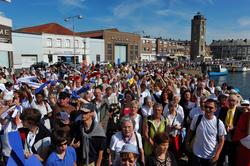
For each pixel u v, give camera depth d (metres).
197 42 104.88
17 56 47.03
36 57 51.69
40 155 3.56
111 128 5.96
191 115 5.62
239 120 4.40
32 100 6.05
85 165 4.11
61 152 3.41
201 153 4.31
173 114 5.45
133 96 7.26
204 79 11.05
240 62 81.44
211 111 4.21
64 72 21.08
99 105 6.22
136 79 12.63
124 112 5.25
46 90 7.86
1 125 4.14
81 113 4.14
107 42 71.38
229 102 5.08
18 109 4.51
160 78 11.77
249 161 4.23
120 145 3.97
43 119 5.00
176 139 5.26
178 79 13.81
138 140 4.04
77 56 60.81
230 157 4.89
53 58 55.34
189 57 116.38
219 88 8.84
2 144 3.33
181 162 5.53
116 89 8.86
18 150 2.95
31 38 50.28
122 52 77.62
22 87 7.48
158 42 99.44
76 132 4.11
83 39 61.97
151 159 3.79
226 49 154.75
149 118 4.99
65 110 4.98
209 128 4.22
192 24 106.12
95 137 4.11
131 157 3.25
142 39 92.06
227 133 4.88
